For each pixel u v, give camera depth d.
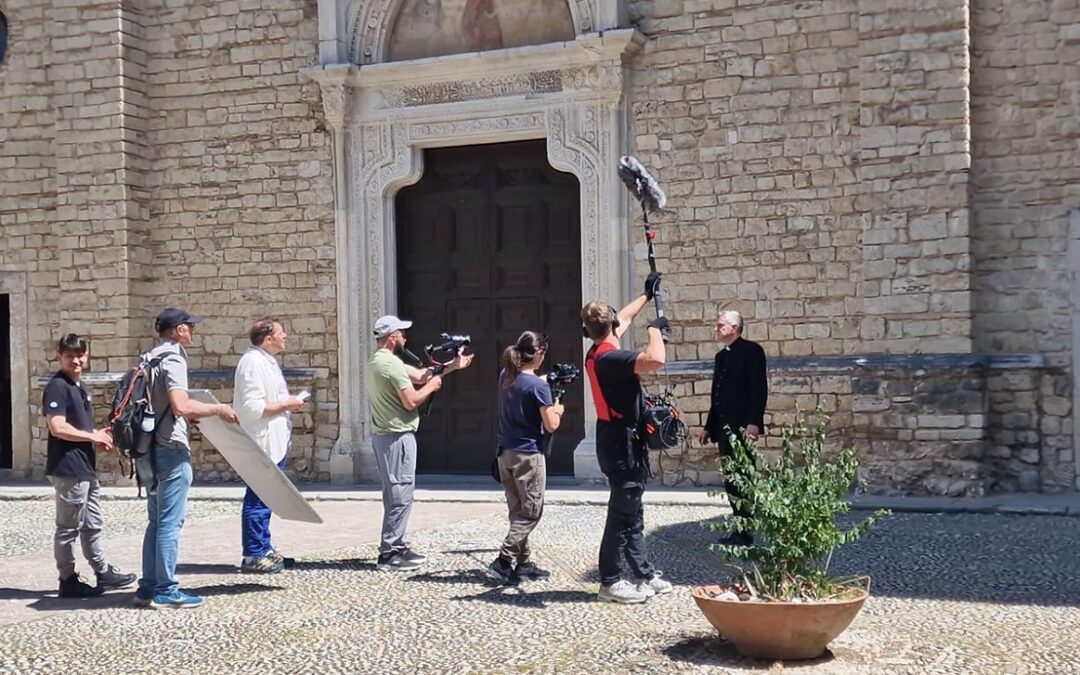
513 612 6.31
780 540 5.34
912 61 10.60
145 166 13.35
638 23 11.72
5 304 14.00
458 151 12.66
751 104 11.32
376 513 10.24
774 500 5.35
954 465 10.33
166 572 6.68
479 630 5.95
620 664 5.29
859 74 10.87
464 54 12.12
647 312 11.70
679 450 11.43
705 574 7.19
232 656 5.62
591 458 11.66
